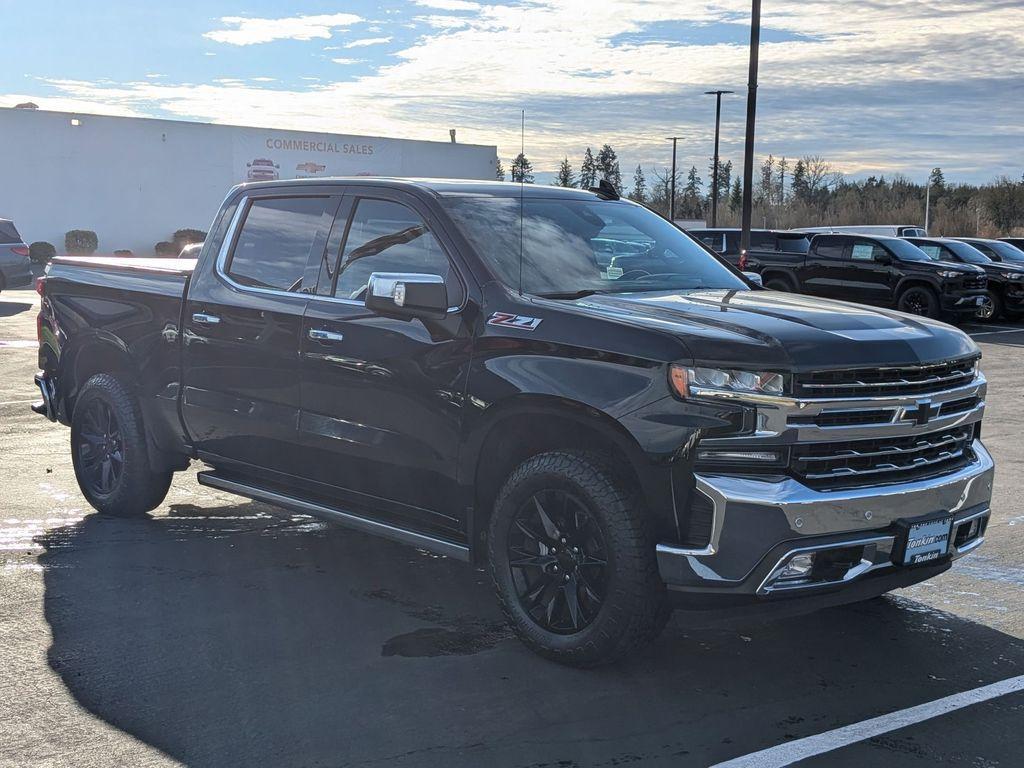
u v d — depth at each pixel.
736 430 3.79
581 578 4.17
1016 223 71.50
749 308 4.39
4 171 39.34
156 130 42.66
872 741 3.63
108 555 5.67
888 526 4.02
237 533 6.18
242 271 5.61
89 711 3.77
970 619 4.93
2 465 7.78
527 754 3.49
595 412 4.01
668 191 77.06
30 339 15.41
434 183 5.11
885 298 22.11
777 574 3.81
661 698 3.97
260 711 3.78
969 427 4.53
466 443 4.44
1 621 4.64
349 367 4.88
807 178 93.94
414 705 3.86
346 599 5.04
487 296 4.49
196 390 5.74
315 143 47.19
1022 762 3.49
